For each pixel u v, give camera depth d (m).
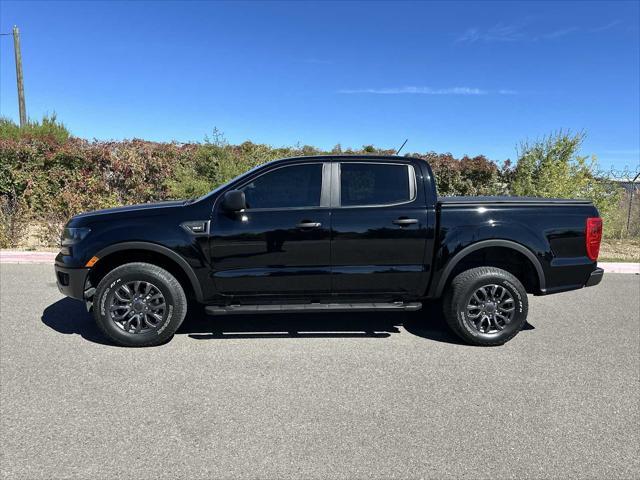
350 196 4.44
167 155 10.51
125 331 4.32
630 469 2.55
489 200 4.62
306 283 4.44
